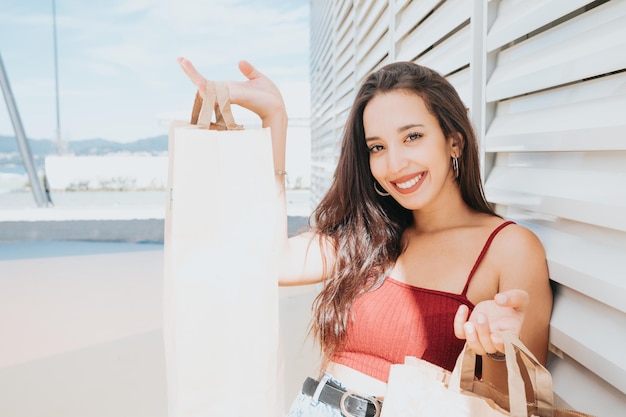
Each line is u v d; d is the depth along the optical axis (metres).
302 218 11.26
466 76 1.55
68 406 2.89
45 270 6.80
